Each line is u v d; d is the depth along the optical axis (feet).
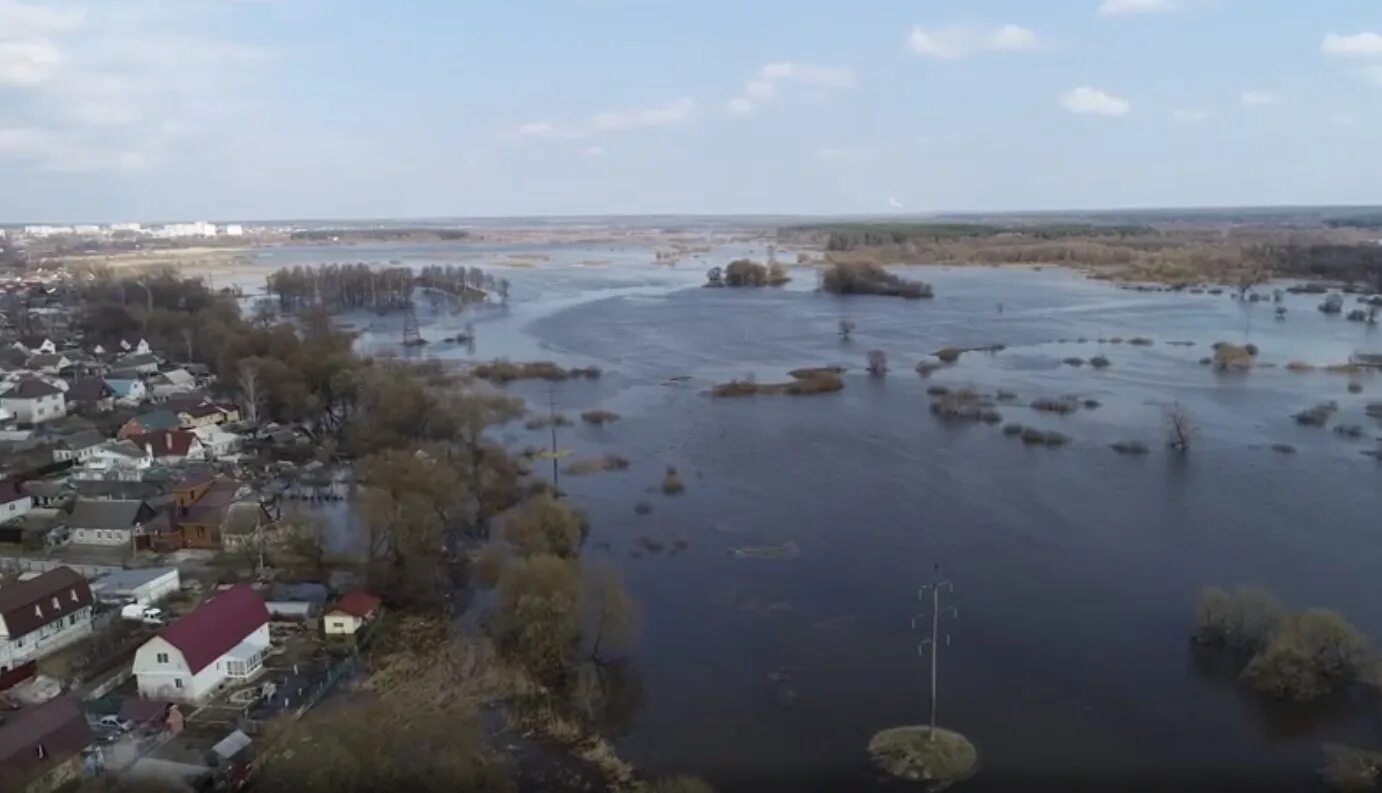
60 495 333.83
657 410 497.46
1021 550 297.94
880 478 373.61
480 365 609.83
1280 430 438.40
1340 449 406.62
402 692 216.33
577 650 233.35
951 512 333.62
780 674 225.35
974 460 395.96
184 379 543.80
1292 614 228.84
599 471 386.73
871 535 312.71
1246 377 555.69
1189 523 319.27
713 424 464.65
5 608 225.35
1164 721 203.10
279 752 170.19
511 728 202.90
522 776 185.47
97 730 193.47
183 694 209.46
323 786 163.12
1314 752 192.24
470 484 330.75
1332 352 629.51
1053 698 212.64
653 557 296.92
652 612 258.16
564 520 291.38
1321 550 294.46
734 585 275.39
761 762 190.29
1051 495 349.82
